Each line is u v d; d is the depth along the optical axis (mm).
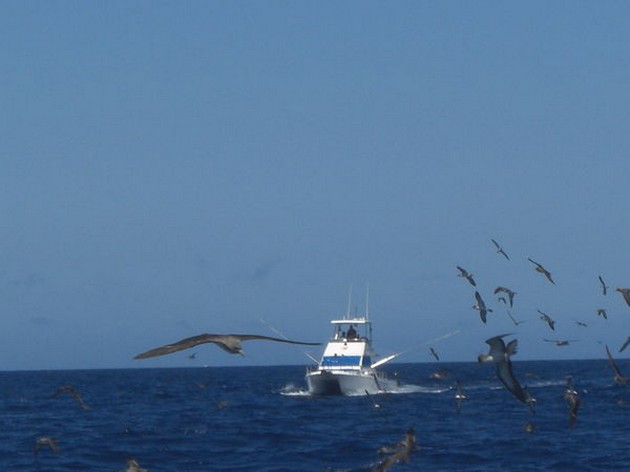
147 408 113750
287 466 57219
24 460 60219
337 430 75562
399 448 46719
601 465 55469
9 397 149375
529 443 64562
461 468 55094
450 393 125625
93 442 69562
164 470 56469
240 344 14164
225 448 65625
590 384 160000
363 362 109750
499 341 20219
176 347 13922
